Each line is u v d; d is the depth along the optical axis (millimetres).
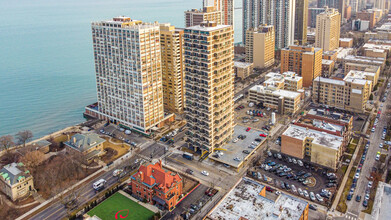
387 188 172750
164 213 190625
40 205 197625
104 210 193125
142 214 189750
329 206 192250
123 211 192250
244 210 161500
